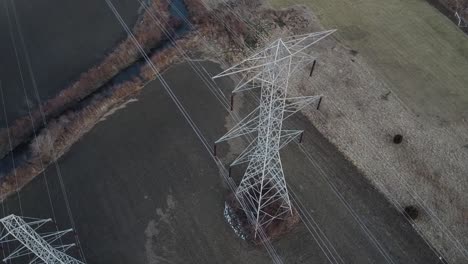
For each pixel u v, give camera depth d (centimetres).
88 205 4484
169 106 5175
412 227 4250
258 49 5659
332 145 4800
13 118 5156
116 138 4947
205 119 5053
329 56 5491
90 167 4741
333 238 4200
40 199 4528
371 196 4450
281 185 4169
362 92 5169
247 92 5247
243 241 4206
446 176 4525
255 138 4844
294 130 4881
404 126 4891
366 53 5528
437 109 5025
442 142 4759
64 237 4262
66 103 5250
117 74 5525
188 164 4712
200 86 5338
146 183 4606
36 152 4856
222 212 4394
